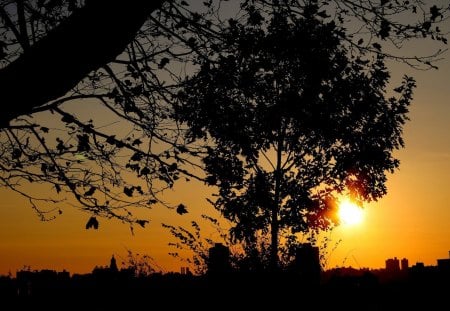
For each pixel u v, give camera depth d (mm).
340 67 9570
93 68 4211
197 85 7031
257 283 13312
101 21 3953
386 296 15414
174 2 6012
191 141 7215
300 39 7129
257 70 7234
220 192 7707
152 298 14883
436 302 15461
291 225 14492
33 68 3941
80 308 16906
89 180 6898
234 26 6855
